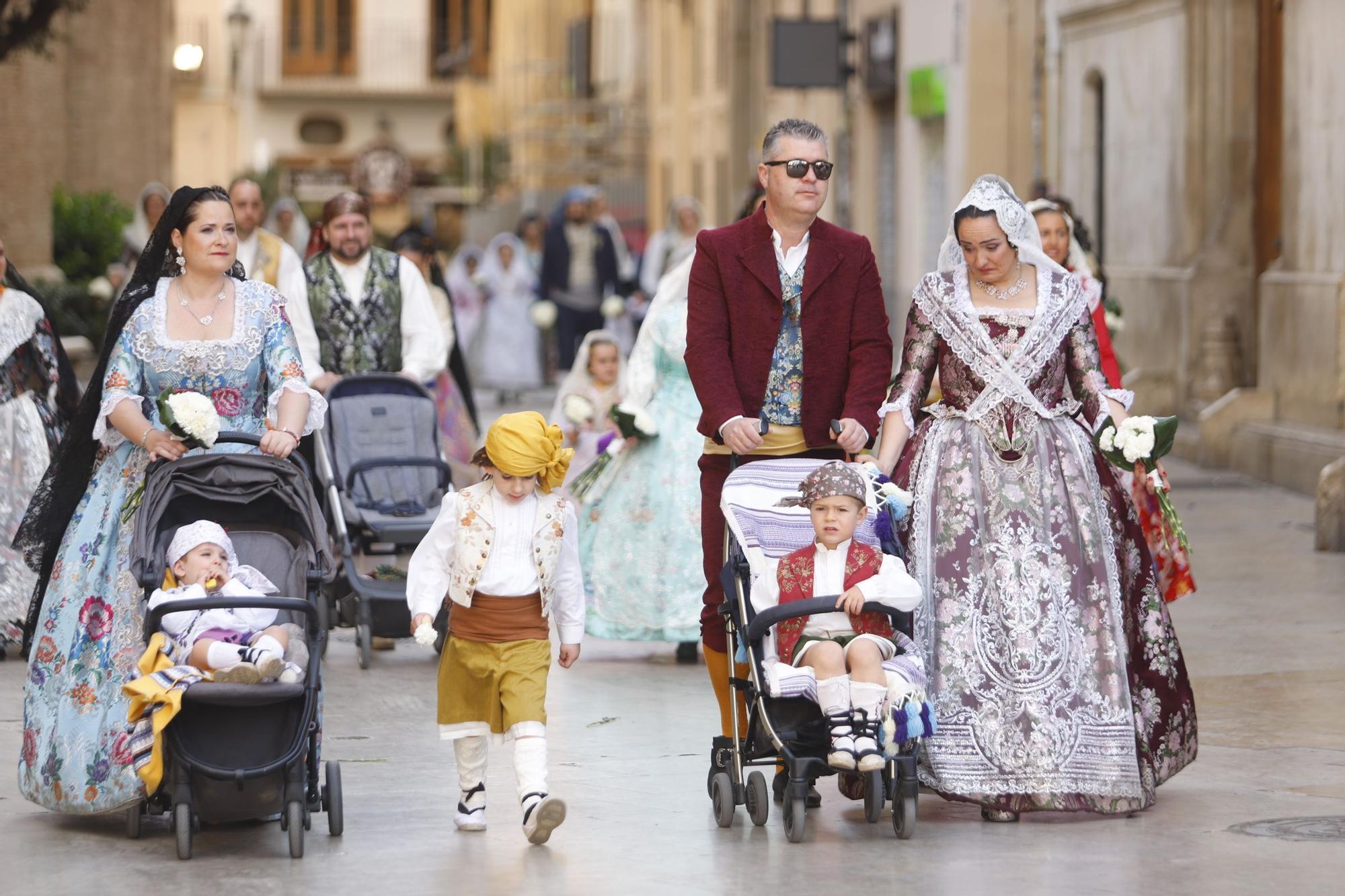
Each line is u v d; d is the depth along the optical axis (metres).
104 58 78.06
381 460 27.84
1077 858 16.80
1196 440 49.94
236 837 17.83
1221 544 37.50
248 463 18.05
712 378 18.75
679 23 122.75
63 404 28.08
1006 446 18.95
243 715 17.00
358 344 30.03
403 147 185.25
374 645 29.06
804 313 18.84
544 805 16.94
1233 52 52.47
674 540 27.59
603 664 27.83
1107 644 18.64
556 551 17.91
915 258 73.25
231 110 174.12
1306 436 44.62
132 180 79.81
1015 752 18.19
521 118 159.75
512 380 79.44
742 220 21.23
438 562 17.94
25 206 52.09
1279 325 47.00
